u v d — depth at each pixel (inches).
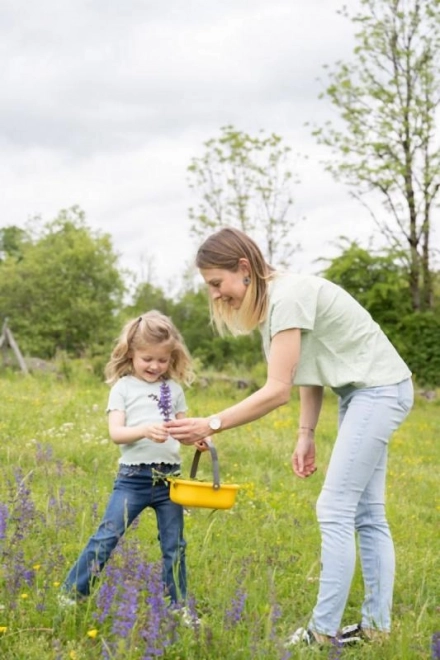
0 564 174.6
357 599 198.8
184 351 181.6
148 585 153.4
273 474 358.3
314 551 232.2
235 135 1374.3
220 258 162.4
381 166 1193.4
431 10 1192.2
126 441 169.6
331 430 539.5
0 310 1646.2
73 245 1704.0
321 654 153.9
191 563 207.3
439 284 1385.3
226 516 261.6
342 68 1216.2
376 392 165.5
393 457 473.1
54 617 158.2
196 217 1409.9
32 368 750.5
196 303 1808.6
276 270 168.6
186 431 162.4
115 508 172.2
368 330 168.1
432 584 211.9
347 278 1245.1
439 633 152.9
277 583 197.2
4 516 176.4
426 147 1216.2
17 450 331.3
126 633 139.9
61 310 1652.3
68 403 492.7
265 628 155.2
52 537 205.2
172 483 166.1
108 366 182.1
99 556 169.9
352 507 164.1
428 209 1223.5
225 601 171.8
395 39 1210.0
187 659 145.9
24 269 1662.2
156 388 179.9
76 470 314.8
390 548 171.0
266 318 164.6
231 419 162.1
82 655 144.1
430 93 1213.1
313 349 166.9
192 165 1398.9
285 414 607.8
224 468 364.2
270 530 253.3
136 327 177.8
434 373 1187.3
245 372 925.8
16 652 146.2
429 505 341.4
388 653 158.2
